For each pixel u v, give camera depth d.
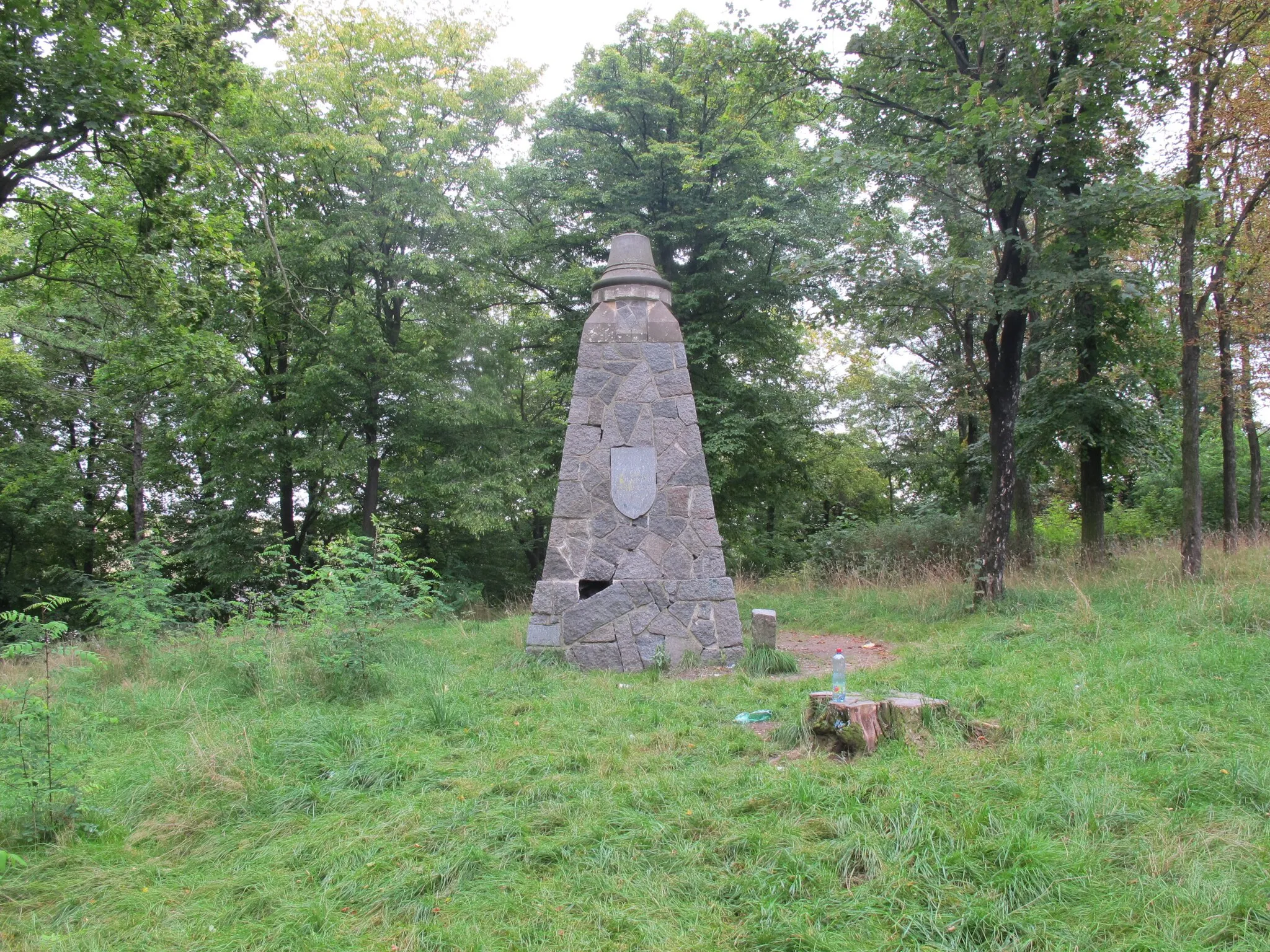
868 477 27.42
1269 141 10.45
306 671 7.98
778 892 3.59
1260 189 11.07
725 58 12.05
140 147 9.02
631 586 9.27
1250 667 6.37
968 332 18.44
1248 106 10.17
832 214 16.34
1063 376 14.48
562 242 18.20
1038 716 5.72
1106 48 9.70
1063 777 4.51
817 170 10.99
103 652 9.48
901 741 5.34
